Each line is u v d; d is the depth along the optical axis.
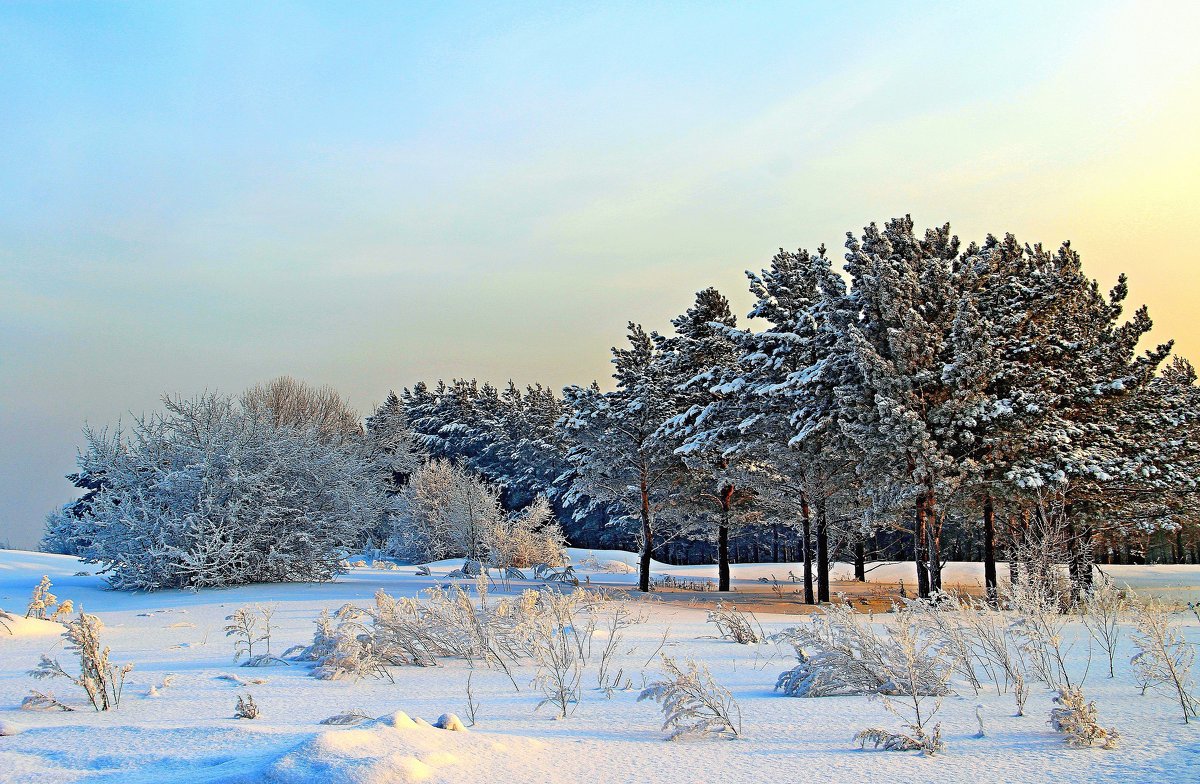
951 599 10.05
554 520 62.19
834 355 26.12
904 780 4.48
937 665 8.42
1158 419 29.06
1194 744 5.21
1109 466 24.81
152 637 13.44
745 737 5.72
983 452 25.12
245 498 26.75
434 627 10.11
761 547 70.69
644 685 8.11
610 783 4.40
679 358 36.16
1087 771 4.61
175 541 26.06
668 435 32.72
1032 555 15.10
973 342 23.83
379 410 88.56
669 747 5.33
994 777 4.53
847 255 27.03
